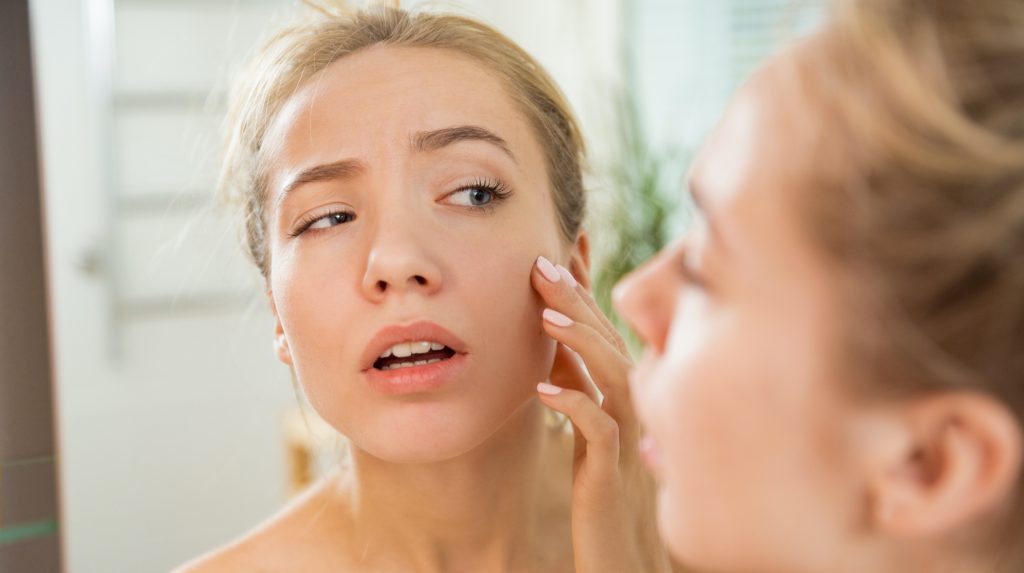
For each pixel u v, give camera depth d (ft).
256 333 8.73
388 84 2.19
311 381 2.17
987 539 1.40
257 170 2.43
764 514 1.45
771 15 8.20
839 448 1.40
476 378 2.10
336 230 2.16
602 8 9.15
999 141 1.24
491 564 2.42
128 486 8.40
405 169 2.13
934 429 1.36
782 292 1.39
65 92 7.90
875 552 1.44
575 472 2.36
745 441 1.44
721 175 1.47
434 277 2.03
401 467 2.32
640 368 1.70
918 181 1.28
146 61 8.22
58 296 8.03
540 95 2.50
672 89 8.84
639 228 7.50
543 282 2.23
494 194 2.24
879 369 1.34
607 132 8.73
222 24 8.45
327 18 2.55
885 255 1.31
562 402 2.23
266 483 8.87
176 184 8.32
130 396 8.35
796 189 1.37
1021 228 1.25
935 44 1.29
